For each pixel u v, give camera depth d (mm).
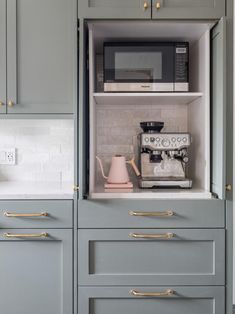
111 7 1505
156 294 1535
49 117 1562
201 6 1518
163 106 2051
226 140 1519
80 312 1536
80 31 1491
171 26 1583
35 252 1537
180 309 1554
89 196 1563
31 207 1519
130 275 1538
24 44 1551
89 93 1591
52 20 1549
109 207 1526
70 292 1531
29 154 2061
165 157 1761
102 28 1602
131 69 1668
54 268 1539
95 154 1934
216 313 1544
